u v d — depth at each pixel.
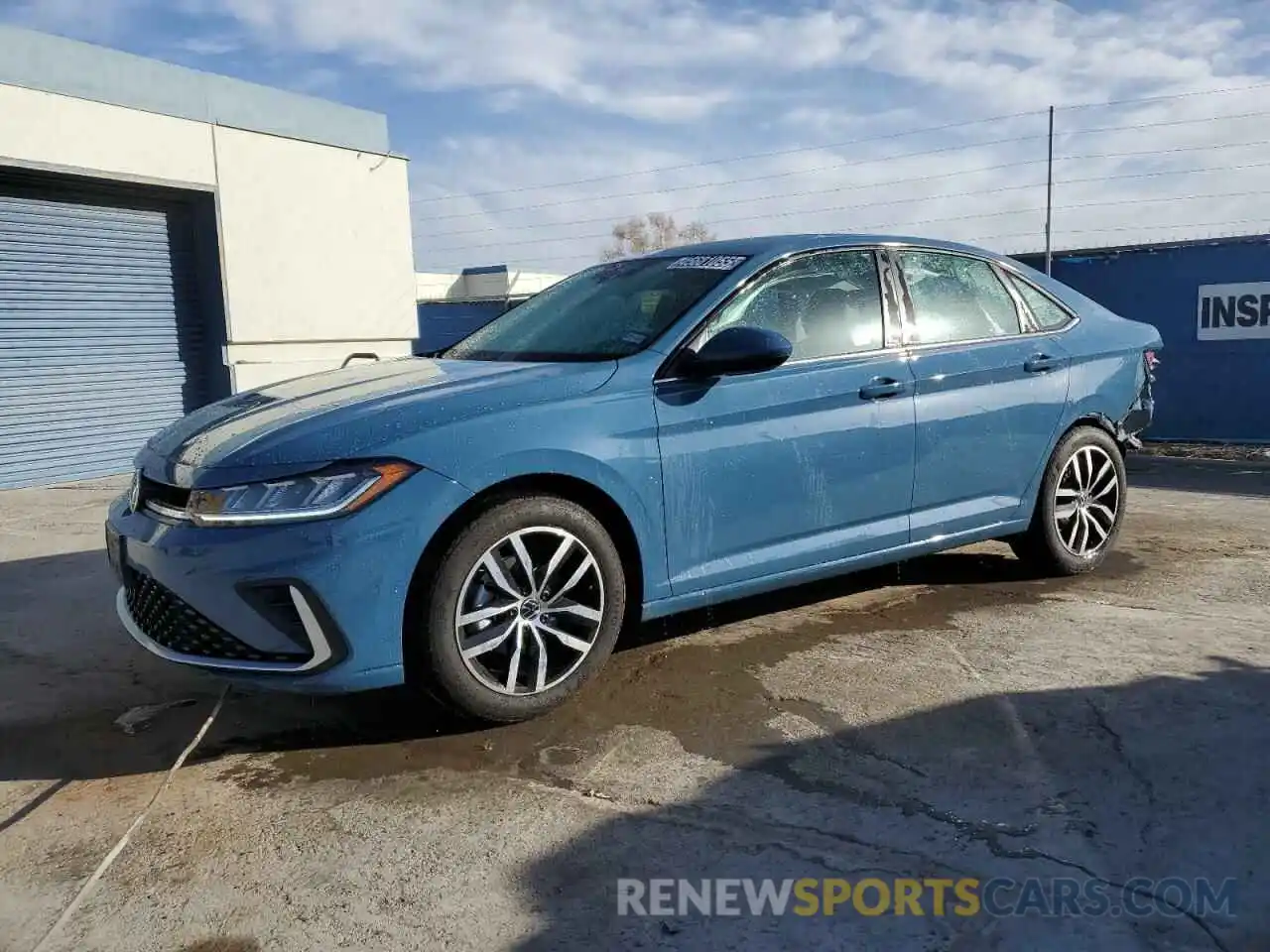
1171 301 9.50
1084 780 2.94
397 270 13.70
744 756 3.15
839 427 4.02
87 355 10.32
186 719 3.58
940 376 4.36
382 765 3.17
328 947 2.28
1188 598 4.71
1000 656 3.95
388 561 3.04
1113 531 5.18
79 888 2.54
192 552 3.04
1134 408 5.20
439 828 2.78
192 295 11.45
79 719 3.60
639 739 3.29
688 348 3.75
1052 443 4.82
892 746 3.19
